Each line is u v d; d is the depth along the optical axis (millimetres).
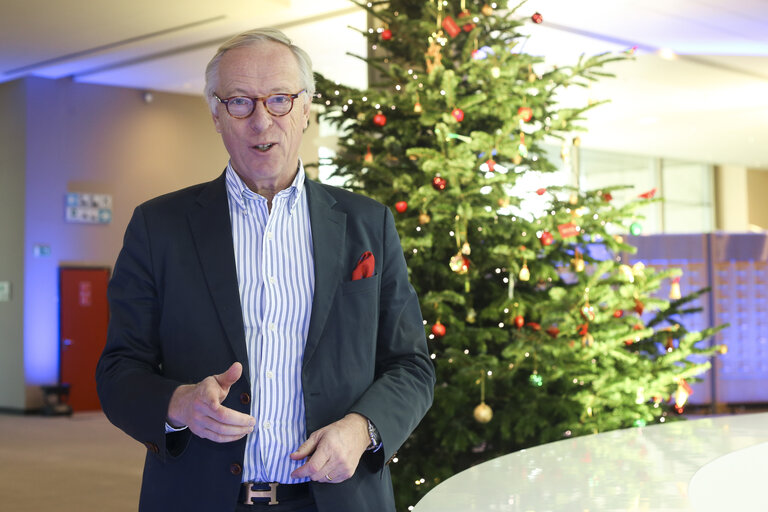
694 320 10492
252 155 1724
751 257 10523
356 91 4340
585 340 4184
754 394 10555
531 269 4332
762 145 18922
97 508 6348
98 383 1719
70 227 12555
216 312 1728
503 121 4172
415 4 4535
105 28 9836
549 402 4145
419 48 4473
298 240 1812
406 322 1884
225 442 1641
